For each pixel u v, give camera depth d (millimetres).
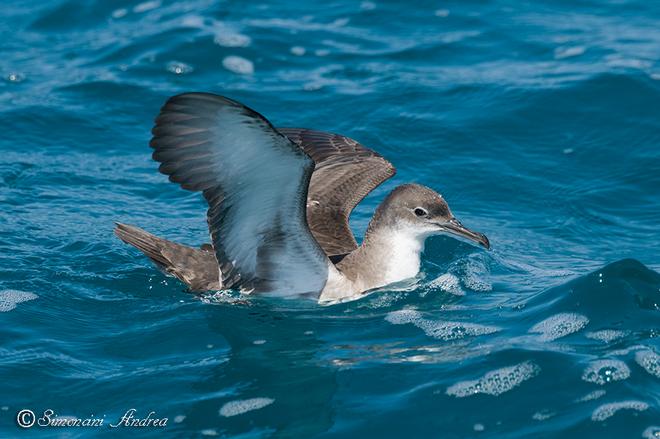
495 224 16672
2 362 11938
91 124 19594
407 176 18078
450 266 15062
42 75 21188
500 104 19734
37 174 17844
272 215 12438
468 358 11750
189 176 11570
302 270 13469
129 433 10648
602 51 21422
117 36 22609
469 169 18203
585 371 11227
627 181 17719
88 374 11781
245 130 10844
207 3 23984
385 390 11234
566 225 16609
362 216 17109
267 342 12594
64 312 13328
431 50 22016
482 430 10461
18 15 23688
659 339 11867
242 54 21719
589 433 10297
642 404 10656
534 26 22875
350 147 15836
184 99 10625
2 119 19484
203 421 10836
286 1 24266
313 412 10922
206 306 13602
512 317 12953
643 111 19328
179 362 12094
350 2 24203
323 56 21797
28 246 15188
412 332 12805
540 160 18375
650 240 15930
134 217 16625
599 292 12828
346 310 13633
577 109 19469
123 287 14141
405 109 19766
